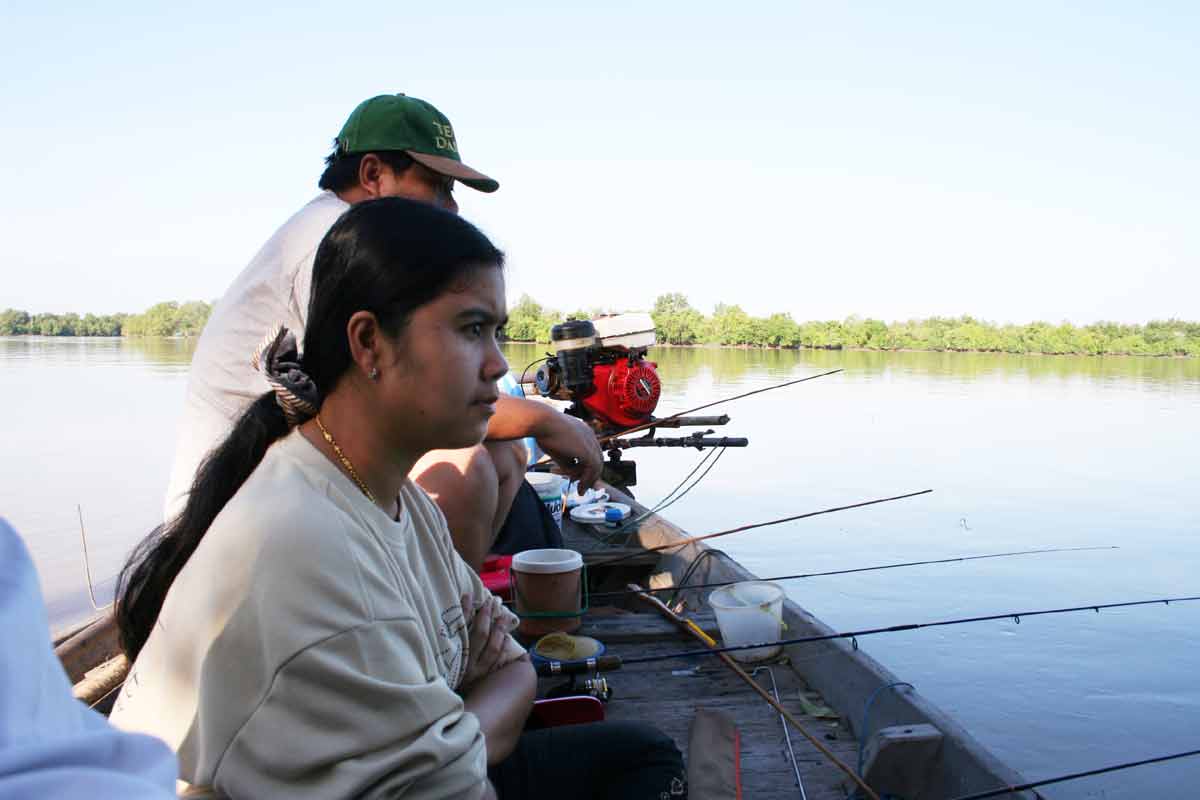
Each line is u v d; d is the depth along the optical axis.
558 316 11.98
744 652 2.69
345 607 1.07
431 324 1.16
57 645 2.62
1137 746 4.14
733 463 12.05
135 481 8.91
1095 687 4.80
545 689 2.35
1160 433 15.36
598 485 4.82
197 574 1.08
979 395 21.41
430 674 1.18
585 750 1.60
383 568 1.16
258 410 1.24
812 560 7.51
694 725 2.29
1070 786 3.79
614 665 2.26
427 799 1.11
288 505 1.08
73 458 10.25
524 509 3.21
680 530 3.99
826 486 10.47
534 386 5.00
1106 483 10.84
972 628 5.77
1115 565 7.23
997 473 11.41
